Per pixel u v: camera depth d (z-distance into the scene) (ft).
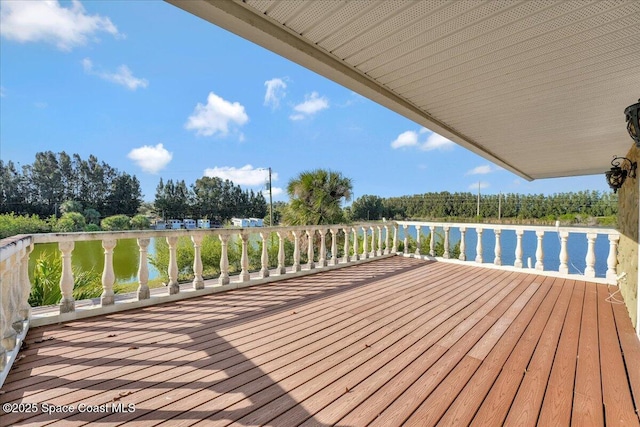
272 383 6.40
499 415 5.36
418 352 7.91
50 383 6.29
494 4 5.30
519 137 14.26
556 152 17.17
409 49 6.89
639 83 8.60
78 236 10.30
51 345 8.18
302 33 6.24
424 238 35.35
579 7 5.34
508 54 7.14
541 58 7.27
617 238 15.42
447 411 5.47
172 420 5.18
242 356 7.64
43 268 14.01
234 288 14.62
